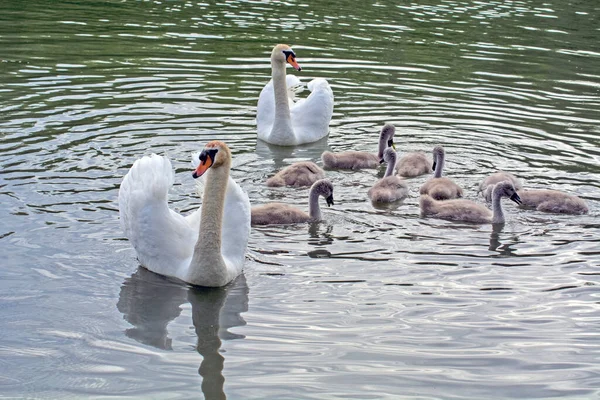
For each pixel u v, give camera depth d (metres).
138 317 11.00
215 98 20.48
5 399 9.10
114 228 13.55
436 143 18.20
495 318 10.99
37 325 10.69
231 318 10.98
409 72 22.98
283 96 18.34
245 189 15.80
